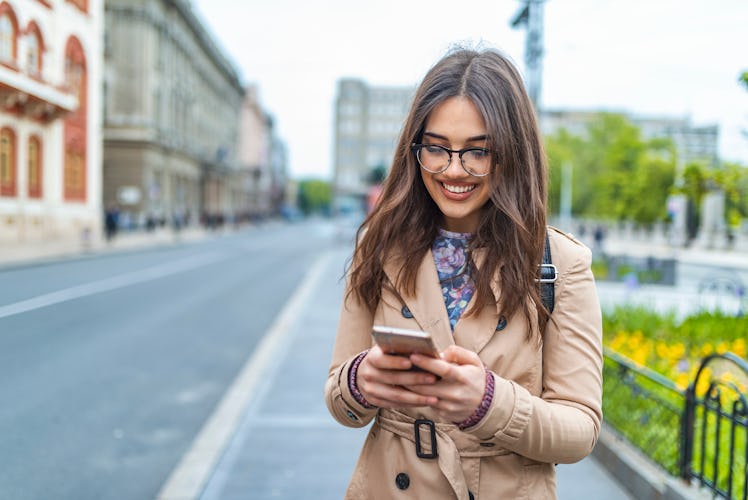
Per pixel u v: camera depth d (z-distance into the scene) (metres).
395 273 1.60
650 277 18.45
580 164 60.47
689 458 3.72
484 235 1.57
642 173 43.50
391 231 1.62
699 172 7.26
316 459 4.80
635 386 4.61
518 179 1.52
